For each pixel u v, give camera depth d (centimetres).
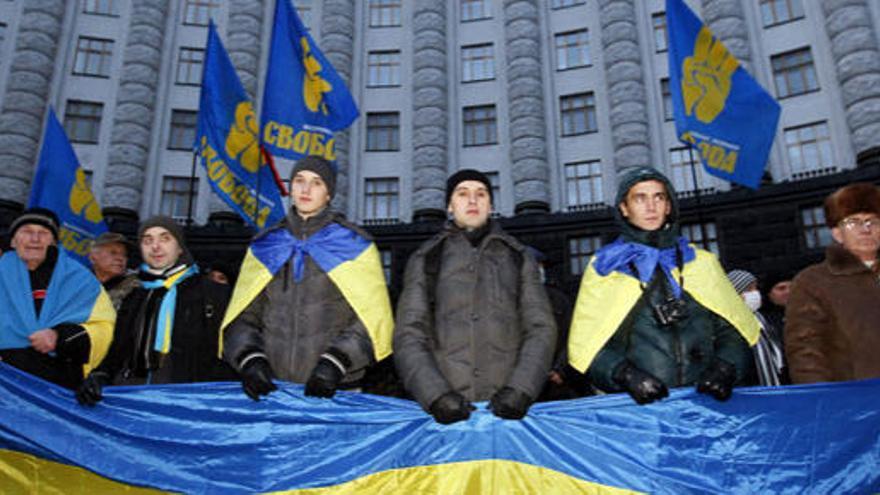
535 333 282
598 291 313
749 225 1986
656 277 313
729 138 773
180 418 296
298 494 284
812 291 320
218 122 822
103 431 291
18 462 282
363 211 2352
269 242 338
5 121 2167
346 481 286
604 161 2280
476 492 281
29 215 350
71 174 825
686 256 317
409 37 2534
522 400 253
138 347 372
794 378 314
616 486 279
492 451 287
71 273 348
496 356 295
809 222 1941
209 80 826
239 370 285
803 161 2059
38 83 2231
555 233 2175
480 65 2502
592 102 2369
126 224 2127
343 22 2503
